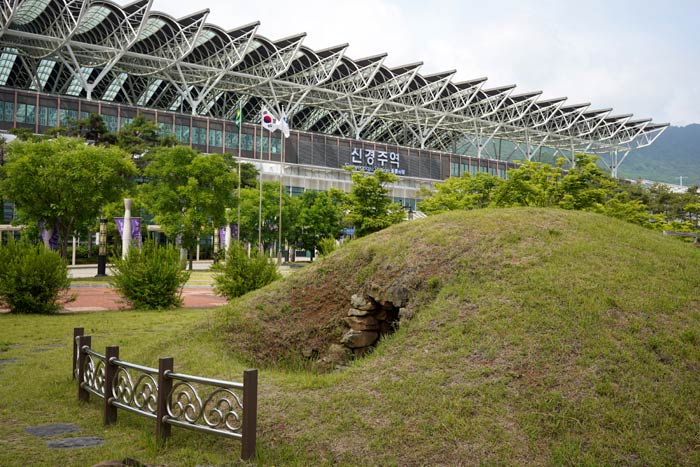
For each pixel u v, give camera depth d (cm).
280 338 873
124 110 6022
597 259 765
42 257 1667
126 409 583
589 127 10856
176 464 493
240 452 508
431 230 927
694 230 2588
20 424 610
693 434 483
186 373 730
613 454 462
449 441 489
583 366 557
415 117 9288
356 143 7369
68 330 1316
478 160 8288
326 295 919
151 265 1822
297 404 577
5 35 6028
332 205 5406
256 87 7812
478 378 562
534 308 654
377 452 486
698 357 570
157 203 3953
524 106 9712
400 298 791
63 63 6875
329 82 8350
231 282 1884
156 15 6056
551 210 1009
